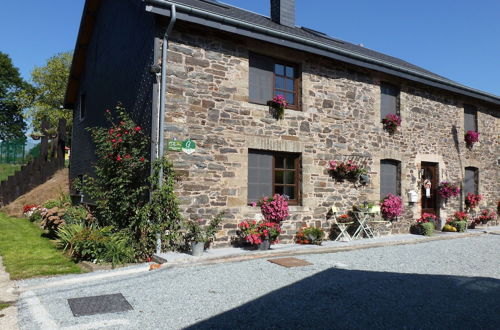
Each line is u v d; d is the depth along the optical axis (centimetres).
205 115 715
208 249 696
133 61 801
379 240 878
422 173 1096
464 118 1252
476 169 1268
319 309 394
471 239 991
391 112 1045
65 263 594
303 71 859
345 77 929
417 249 804
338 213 891
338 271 569
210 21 670
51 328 339
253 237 689
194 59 709
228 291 455
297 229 820
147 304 407
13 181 1448
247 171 765
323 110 882
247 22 703
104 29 1048
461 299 435
